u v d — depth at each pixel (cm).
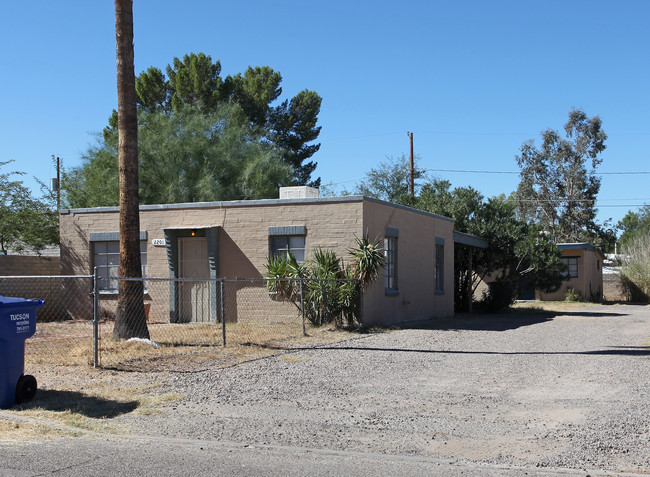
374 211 1691
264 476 511
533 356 1177
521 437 632
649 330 1708
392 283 1828
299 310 1653
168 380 895
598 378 945
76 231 1902
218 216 1758
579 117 4812
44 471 514
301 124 3778
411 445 605
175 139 2988
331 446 599
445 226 2217
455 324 1859
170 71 3494
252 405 761
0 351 717
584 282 3581
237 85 3528
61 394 798
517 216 4862
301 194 1795
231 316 1731
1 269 1825
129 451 573
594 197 4825
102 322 1764
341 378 938
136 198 1286
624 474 517
